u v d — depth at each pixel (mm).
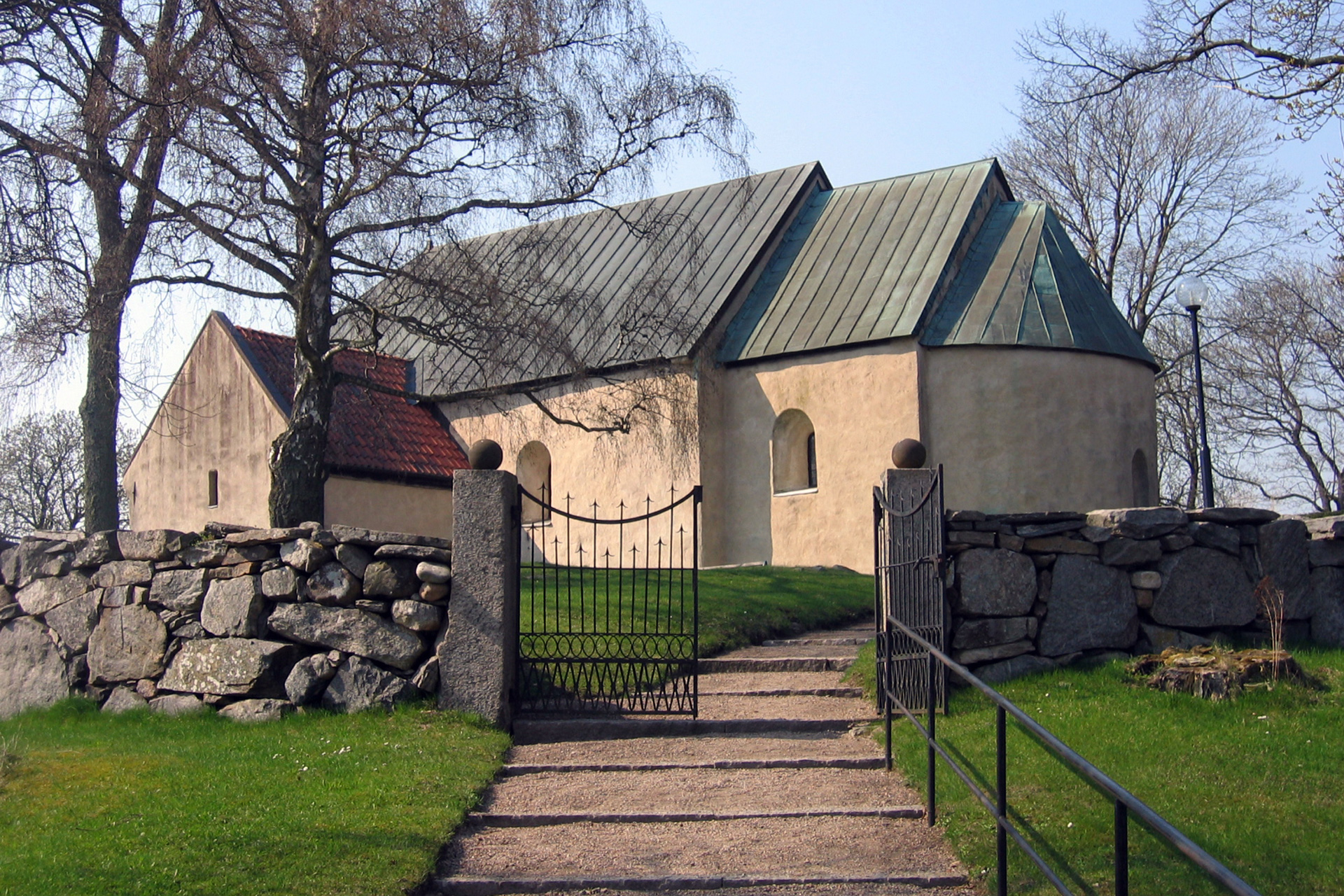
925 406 22266
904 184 26188
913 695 10164
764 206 26969
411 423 26281
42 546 12508
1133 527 10734
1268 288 35375
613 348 23266
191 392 25312
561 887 6852
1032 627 10508
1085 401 22438
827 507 23000
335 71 15805
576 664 11922
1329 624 10797
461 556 10492
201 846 7047
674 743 9898
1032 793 7805
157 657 11344
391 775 8547
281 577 10891
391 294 17422
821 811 8008
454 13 15898
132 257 16203
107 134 15344
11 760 8984
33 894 6316
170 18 15555
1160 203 33969
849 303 23656
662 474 24250
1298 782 7676
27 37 15266
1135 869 6562
